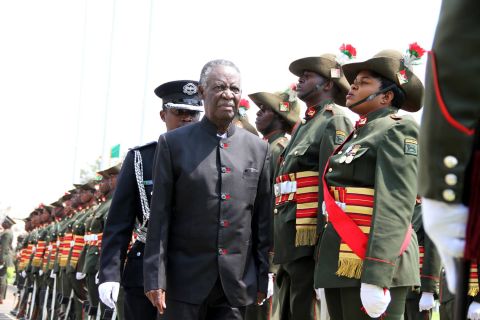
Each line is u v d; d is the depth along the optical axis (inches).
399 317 190.7
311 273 226.2
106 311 332.8
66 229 530.9
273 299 301.7
